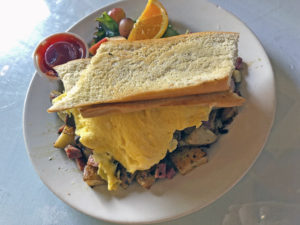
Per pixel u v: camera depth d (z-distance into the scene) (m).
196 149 0.21
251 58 0.22
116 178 0.21
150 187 0.20
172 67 0.20
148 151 0.20
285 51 0.25
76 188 0.22
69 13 0.32
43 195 0.23
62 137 0.23
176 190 0.20
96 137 0.21
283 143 0.21
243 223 0.19
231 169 0.19
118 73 0.20
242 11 0.27
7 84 0.29
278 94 0.23
